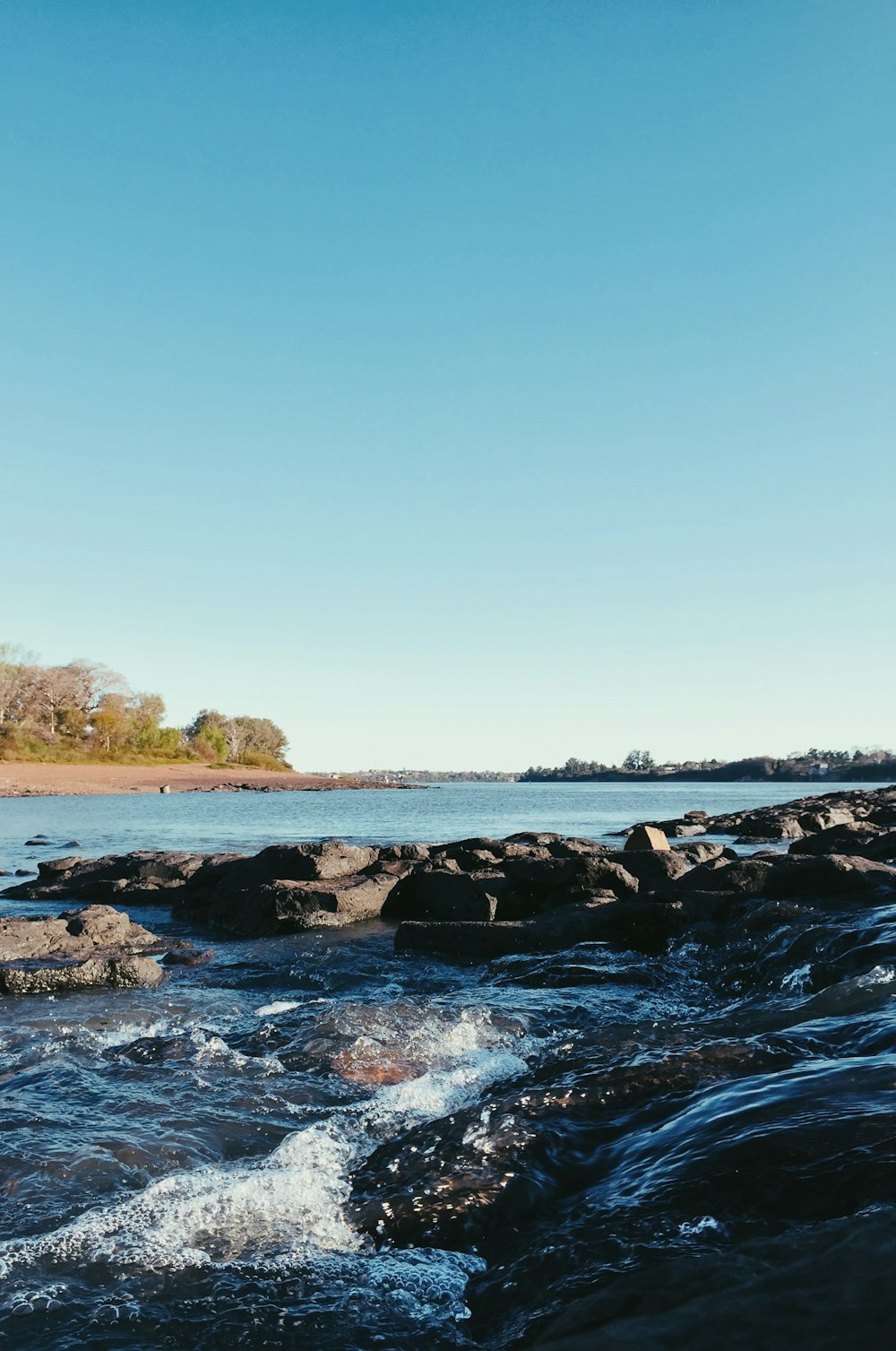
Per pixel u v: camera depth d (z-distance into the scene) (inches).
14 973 492.7
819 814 1565.0
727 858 1021.2
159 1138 276.1
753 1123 209.6
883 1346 103.7
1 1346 165.3
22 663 5575.8
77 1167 251.9
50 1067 352.5
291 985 537.6
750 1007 414.0
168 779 5142.7
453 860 834.8
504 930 610.9
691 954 550.0
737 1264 139.2
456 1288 180.1
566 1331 132.5
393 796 5157.5
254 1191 230.2
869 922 486.3
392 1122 291.6
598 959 549.6
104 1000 471.5
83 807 3149.6
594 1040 317.4
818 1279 122.8
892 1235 132.5
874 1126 195.0
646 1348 112.1
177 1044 379.6
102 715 5841.5
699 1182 186.5
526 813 2923.2
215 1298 180.4
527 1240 190.5
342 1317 171.9
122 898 878.4
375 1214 211.2
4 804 3289.9
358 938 665.0
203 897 824.9
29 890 915.4
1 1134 278.1
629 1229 175.5
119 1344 164.7
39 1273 192.1
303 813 2844.5
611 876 729.0
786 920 534.0
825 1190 171.5
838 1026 294.8
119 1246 202.8
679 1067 267.0
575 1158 226.8
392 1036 383.2
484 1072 339.0
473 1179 218.8
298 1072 346.9
